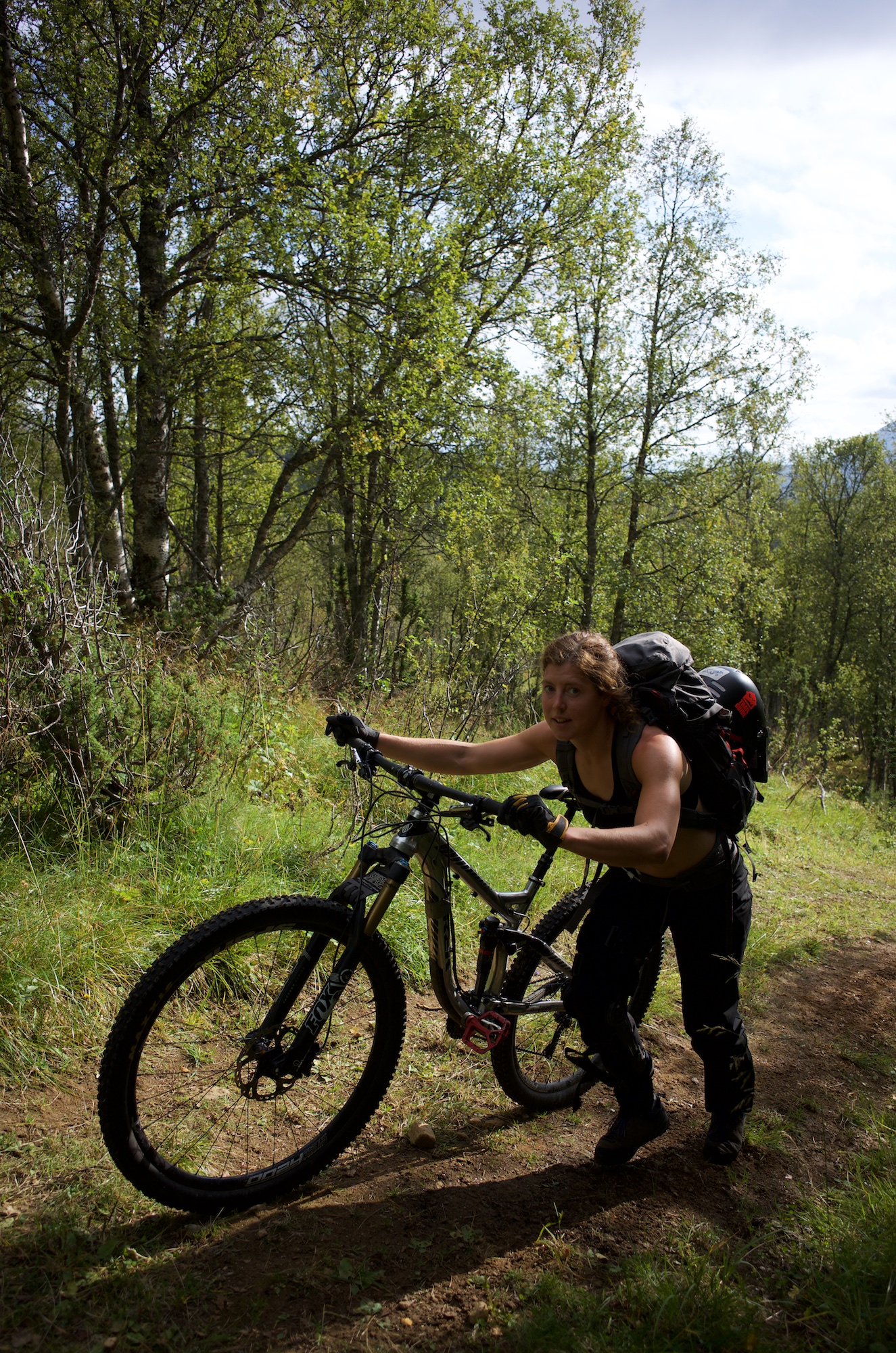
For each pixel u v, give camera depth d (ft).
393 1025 8.27
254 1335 6.16
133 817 13.19
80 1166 7.57
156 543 41.32
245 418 48.32
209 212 39.52
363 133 45.73
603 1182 8.57
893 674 108.68
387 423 42.11
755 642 96.94
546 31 51.55
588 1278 7.16
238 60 36.06
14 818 12.20
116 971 10.16
